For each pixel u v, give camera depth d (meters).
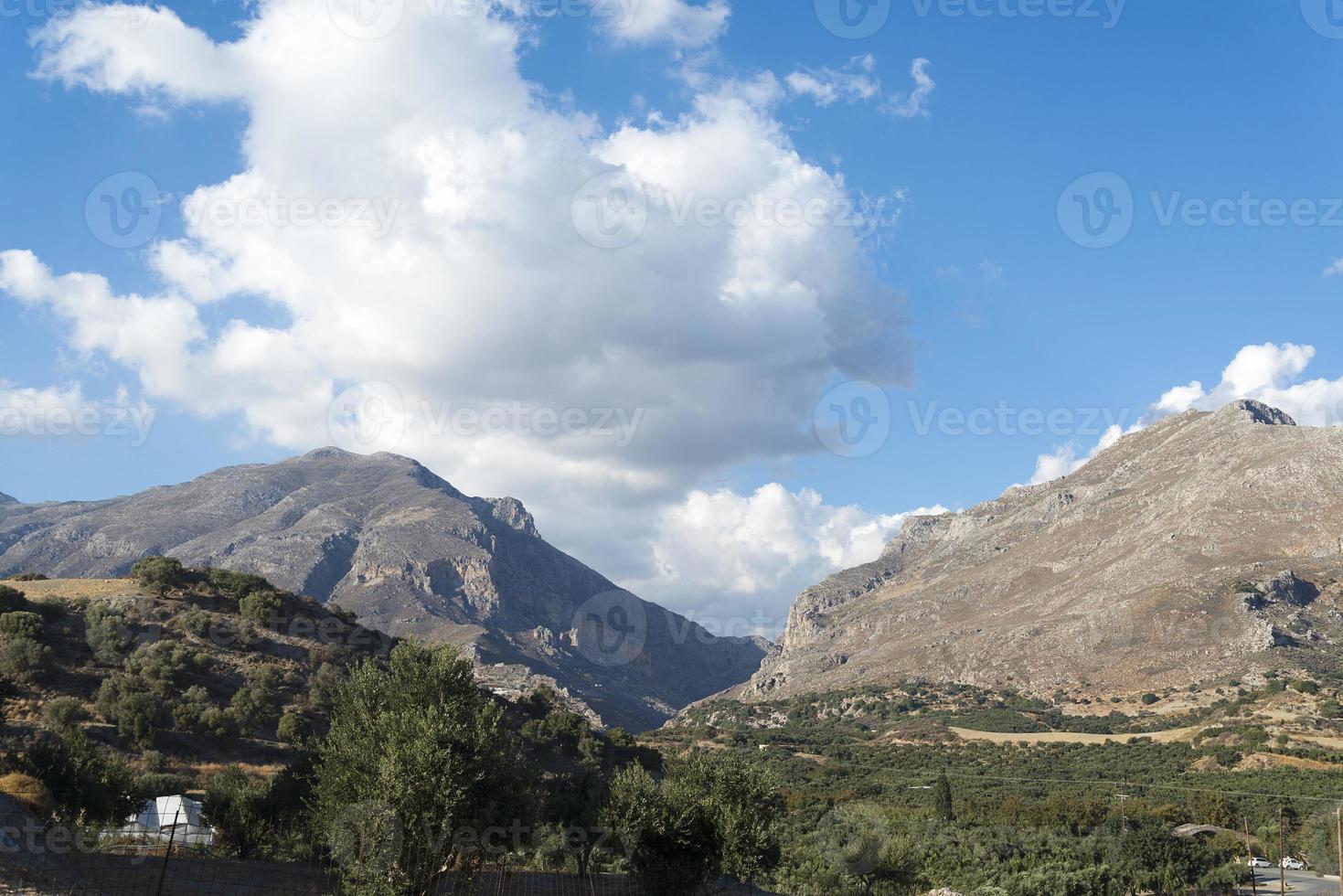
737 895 46.91
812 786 131.12
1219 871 75.94
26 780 39.03
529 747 91.31
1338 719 140.12
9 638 68.44
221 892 30.81
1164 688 184.00
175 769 60.62
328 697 74.69
